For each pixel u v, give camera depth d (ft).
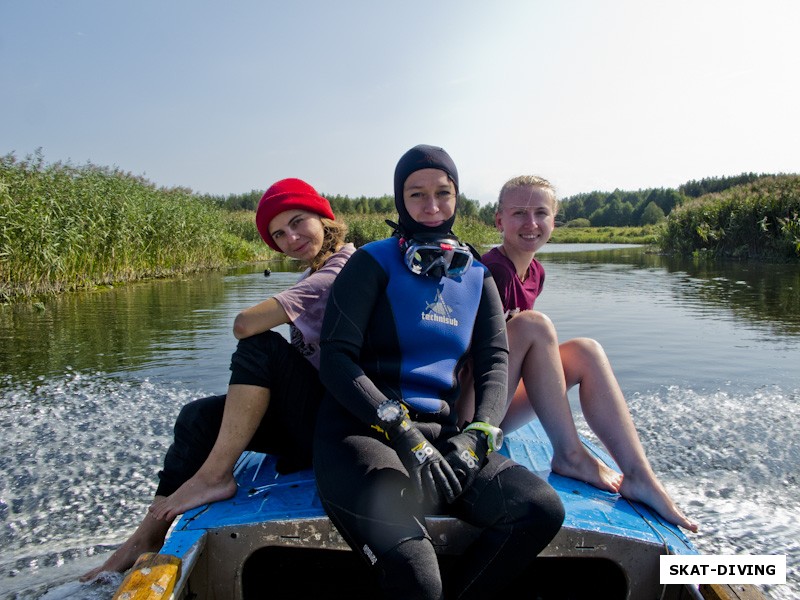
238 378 6.81
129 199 51.78
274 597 6.64
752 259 72.33
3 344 22.85
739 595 4.90
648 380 17.33
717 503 9.96
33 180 42.27
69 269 42.04
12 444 12.80
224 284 46.65
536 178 8.37
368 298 6.17
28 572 8.17
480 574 5.31
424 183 6.42
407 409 6.01
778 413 14.28
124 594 4.58
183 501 6.52
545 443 8.29
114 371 18.72
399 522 5.23
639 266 62.13
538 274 9.09
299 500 6.43
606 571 6.25
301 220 7.57
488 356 6.47
